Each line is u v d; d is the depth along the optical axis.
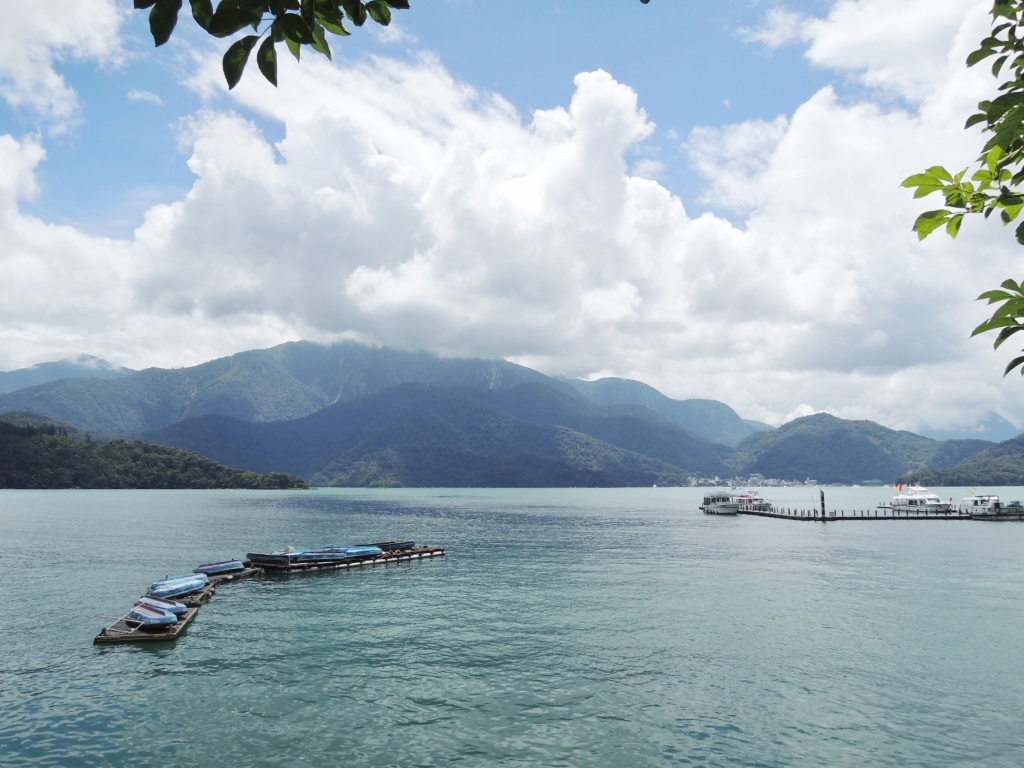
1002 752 22.00
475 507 184.75
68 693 26.50
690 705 25.69
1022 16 4.49
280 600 44.97
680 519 133.75
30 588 48.25
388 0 3.57
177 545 76.38
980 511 126.38
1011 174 4.61
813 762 21.30
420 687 27.39
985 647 33.19
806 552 73.00
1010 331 4.51
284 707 25.23
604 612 40.91
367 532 98.56
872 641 34.22
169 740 22.39
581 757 21.47
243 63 3.28
